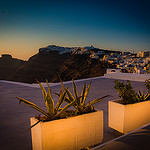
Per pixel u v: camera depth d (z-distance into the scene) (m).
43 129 1.99
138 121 3.14
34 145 2.22
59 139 2.12
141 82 9.91
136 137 2.38
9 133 3.13
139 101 3.31
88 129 2.40
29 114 4.33
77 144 2.29
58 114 2.24
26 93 7.22
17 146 2.61
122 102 3.26
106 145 2.20
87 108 2.54
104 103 5.36
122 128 2.97
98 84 9.52
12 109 4.82
